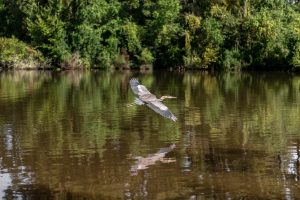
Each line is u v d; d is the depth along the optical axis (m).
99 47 67.50
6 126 23.91
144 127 23.67
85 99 33.56
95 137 21.50
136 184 15.23
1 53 65.44
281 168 16.92
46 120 25.47
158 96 34.91
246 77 52.88
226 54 64.38
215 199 14.04
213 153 18.88
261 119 25.73
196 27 65.00
